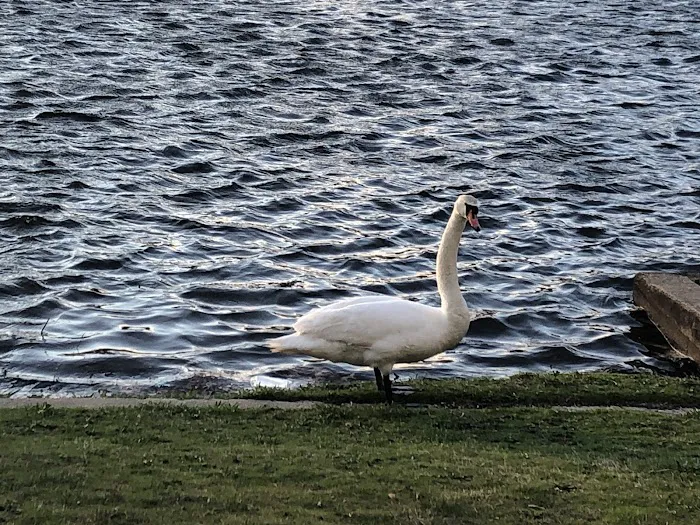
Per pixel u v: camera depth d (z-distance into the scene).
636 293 18.08
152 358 14.85
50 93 30.62
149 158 25.73
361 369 14.64
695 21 49.00
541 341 16.48
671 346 16.33
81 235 20.28
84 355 14.81
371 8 48.66
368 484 8.28
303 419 10.38
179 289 17.83
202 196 23.39
